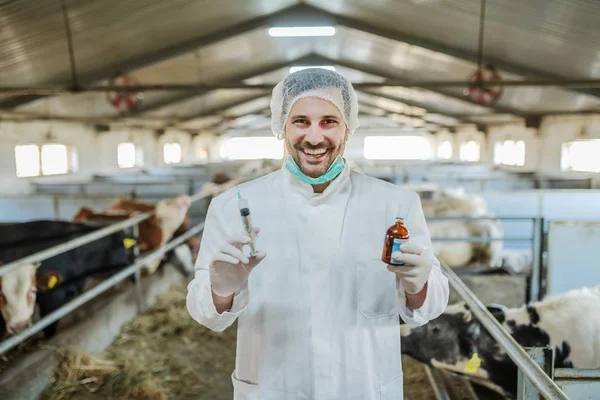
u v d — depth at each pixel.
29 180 9.95
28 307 3.27
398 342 1.28
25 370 2.76
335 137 1.19
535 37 7.08
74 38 7.10
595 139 9.70
